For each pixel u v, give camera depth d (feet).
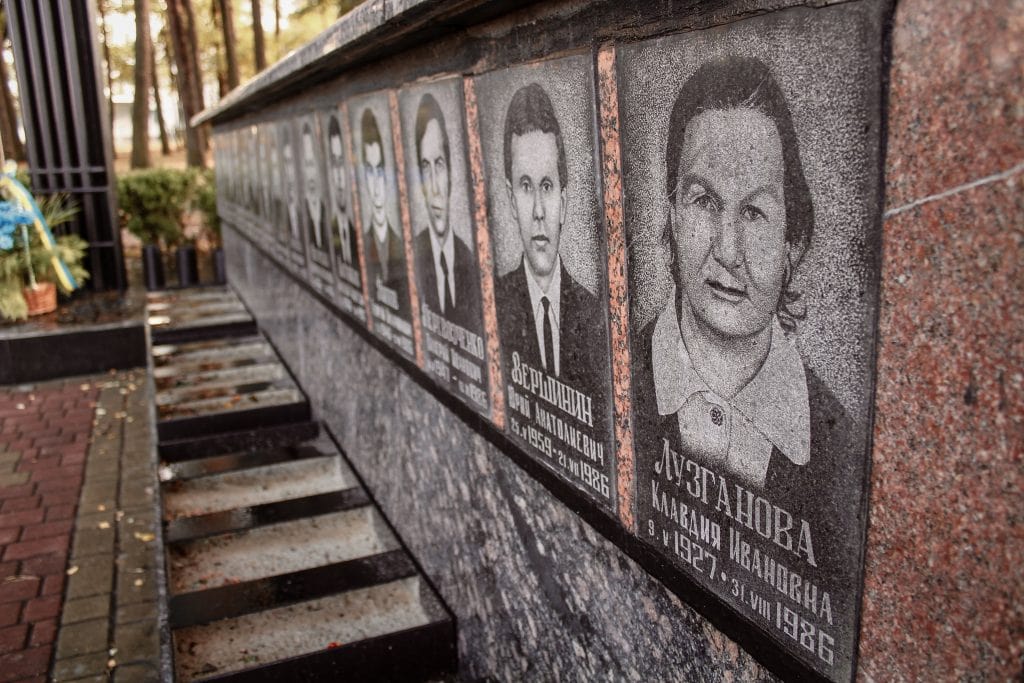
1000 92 3.75
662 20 5.88
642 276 6.54
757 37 5.03
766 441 5.42
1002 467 3.95
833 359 4.81
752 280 5.35
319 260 19.35
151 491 19.89
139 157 81.05
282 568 14.92
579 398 7.82
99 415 25.57
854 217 4.55
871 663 4.82
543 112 7.78
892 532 4.58
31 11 33.63
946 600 4.32
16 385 28.78
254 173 27.61
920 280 4.24
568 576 8.57
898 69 4.21
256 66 84.74
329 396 20.13
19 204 29.81
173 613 12.53
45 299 32.01
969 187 3.94
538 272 8.34
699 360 5.97
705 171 5.64
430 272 11.78
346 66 13.73
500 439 9.89
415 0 7.94
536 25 7.69
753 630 5.76
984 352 3.97
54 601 15.11
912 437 4.39
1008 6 3.68
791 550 5.32
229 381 24.94
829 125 4.62
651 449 6.73
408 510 14.24
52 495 19.72
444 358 11.62
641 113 6.25
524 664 9.91
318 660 11.61
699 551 6.26
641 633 7.30
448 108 10.17
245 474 18.24
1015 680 4.00
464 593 11.82
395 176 12.82
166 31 140.67
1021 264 3.76
